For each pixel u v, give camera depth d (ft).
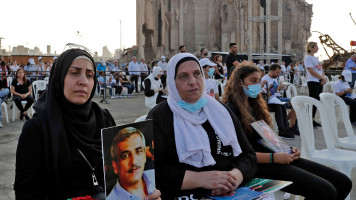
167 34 152.56
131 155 5.85
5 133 25.16
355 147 15.03
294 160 10.67
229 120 8.48
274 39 132.46
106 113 7.74
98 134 7.14
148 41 157.17
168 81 8.27
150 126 6.23
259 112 11.52
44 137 6.24
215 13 144.36
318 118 32.63
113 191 5.57
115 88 58.44
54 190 6.48
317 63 26.48
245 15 132.57
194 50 147.33
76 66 6.41
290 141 22.77
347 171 12.69
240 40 134.31
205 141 7.96
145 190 6.05
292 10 135.64
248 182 8.28
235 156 8.32
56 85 6.39
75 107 6.48
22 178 6.22
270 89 23.59
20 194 6.19
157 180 7.67
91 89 6.72
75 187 6.55
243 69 10.84
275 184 7.91
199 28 147.95
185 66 8.03
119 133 5.70
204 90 8.35
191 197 7.52
